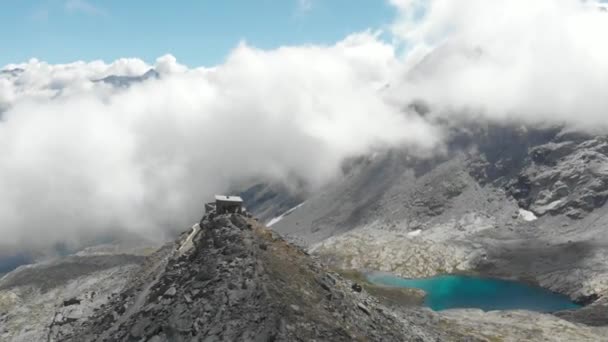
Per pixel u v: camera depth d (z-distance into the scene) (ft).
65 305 599.57
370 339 352.28
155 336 332.19
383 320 400.26
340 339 329.72
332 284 395.55
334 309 362.74
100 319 462.60
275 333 314.14
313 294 368.27
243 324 317.83
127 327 362.74
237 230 405.39
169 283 395.14
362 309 389.19
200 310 333.42
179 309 341.62
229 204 449.06
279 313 327.06
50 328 561.43
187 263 409.49
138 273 619.67
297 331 322.14
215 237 403.95
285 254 401.90
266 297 335.06
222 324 320.09
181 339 322.34
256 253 378.12
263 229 428.97
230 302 332.19
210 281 353.72
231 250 379.55
